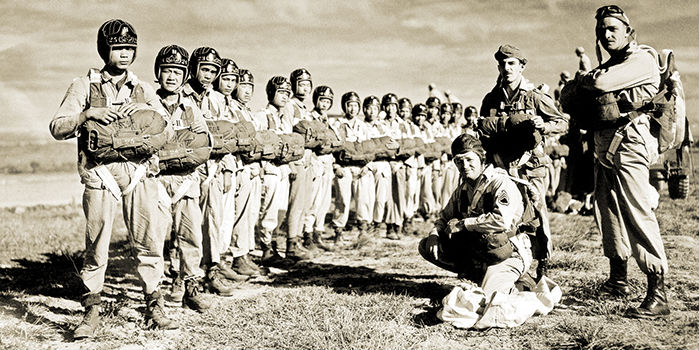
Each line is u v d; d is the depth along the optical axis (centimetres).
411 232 1147
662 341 482
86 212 512
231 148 665
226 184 686
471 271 598
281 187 835
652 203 569
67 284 707
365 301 614
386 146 1040
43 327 544
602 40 587
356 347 489
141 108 521
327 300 623
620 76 569
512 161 627
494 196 568
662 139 575
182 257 598
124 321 562
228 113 736
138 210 529
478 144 604
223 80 727
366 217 1048
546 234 619
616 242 605
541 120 614
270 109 847
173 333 539
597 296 621
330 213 1422
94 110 491
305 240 941
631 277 709
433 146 1231
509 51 643
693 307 585
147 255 543
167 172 567
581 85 594
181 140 566
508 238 571
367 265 840
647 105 569
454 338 515
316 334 512
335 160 1010
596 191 616
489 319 532
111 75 517
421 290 675
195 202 593
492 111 651
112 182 510
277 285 717
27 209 1797
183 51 584
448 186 1288
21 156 2769
